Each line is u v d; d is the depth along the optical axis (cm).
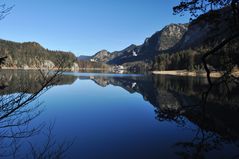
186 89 5150
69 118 2427
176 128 2053
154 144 1675
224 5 582
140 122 2327
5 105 383
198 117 586
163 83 7131
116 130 2034
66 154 1455
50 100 3650
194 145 569
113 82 8038
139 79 9594
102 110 2961
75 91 5088
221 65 603
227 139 581
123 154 1498
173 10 634
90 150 1546
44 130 1883
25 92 408
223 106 2716
